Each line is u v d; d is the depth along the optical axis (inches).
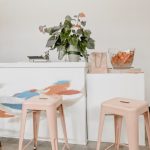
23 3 175.2
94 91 110.7
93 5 164.9
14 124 118.3
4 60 183.8
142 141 107.0
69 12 168.9
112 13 163.0
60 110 98.2
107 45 165.9
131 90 106.6
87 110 112.4
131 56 112.0
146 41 160.6
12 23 179.2
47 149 106.0
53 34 112.3
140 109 78.7
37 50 177.3
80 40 112.5
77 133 111.5
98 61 113.0
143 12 158.7
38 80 112.8
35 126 104.3
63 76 110.3
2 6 179.0
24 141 115.3
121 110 77.9
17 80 115.1
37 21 174.7
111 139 110.7
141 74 105.3
